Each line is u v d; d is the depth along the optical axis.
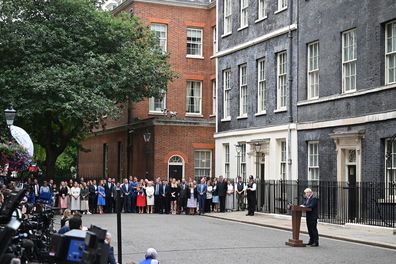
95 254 5.79
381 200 22.06
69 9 32.72
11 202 8.47
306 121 27.53
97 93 31.86
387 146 22.36
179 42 41.38
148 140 37.31
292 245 17.91
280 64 30.38
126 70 32.69
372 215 22.50
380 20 22.91
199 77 41.69
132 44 34.66
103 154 46.91
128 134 41.44
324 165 25.98
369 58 23.47
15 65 31.88
